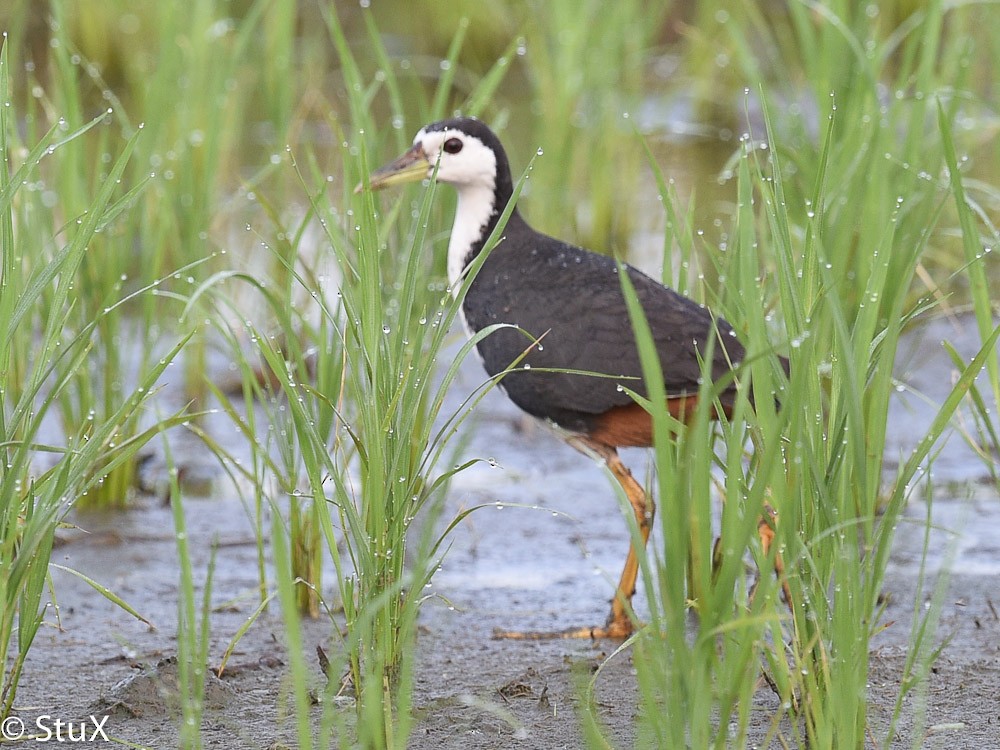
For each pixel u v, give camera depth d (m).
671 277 10.16
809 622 7.04
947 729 7.70
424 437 7.76
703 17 23.73
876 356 7.47
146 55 23.72
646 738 6.40
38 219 11.73
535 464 13.09
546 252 10.28
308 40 26.42
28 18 26.17
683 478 5.98
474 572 10.62
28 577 7.31
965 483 12.07
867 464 6.99
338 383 9.63
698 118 23.42
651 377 5.91
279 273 15.16
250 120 23.06
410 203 11.65
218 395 9.37
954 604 9.67
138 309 15.56
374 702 6.67
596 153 18.62
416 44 27.20
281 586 6.21
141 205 12.92
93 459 7.62
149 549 11.03
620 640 9.31
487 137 10.80
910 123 11.28
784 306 7.07
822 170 7.45
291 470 9.53
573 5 18.92
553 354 9.61
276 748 7.48
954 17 15.74
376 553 7.49
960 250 15.91
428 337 12.18
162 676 8.44
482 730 7.82
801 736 7.52
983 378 13.92
